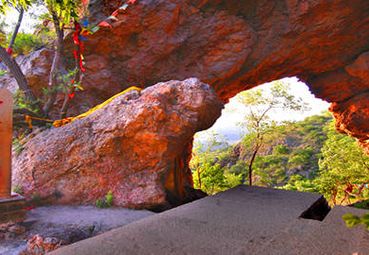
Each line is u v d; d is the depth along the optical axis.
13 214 5.46
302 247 2.13
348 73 21.58
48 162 7.71
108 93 17.03
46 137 8.34
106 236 2.37
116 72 17.58
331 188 24.64
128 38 17.02
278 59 19.66
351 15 17.70
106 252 2.06
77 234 5.14
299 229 2.56
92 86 16.59
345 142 25.91
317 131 49.78
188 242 2.26
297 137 49.72
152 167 7.77
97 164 7.68
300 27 18.19
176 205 8.31
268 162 42.84
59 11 3.95
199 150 24.83
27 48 16.27
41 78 14.58
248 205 3.51
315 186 27.70
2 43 12.55
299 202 3.70
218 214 3.08
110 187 7.59
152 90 8.41
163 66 18.11
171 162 8.19
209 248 2.15
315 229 2.51
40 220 5.98
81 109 15.83
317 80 23.39
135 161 7.85
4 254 4.49
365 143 24.64
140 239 2.31
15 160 8.33
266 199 3.85
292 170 40.00
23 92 11.47
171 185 8.66
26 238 5.07
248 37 18.34
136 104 7.97
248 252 2.07
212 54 18.48
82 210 6.93
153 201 7.32
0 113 5.57
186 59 18.53
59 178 7.61
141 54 17.44
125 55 17.41
